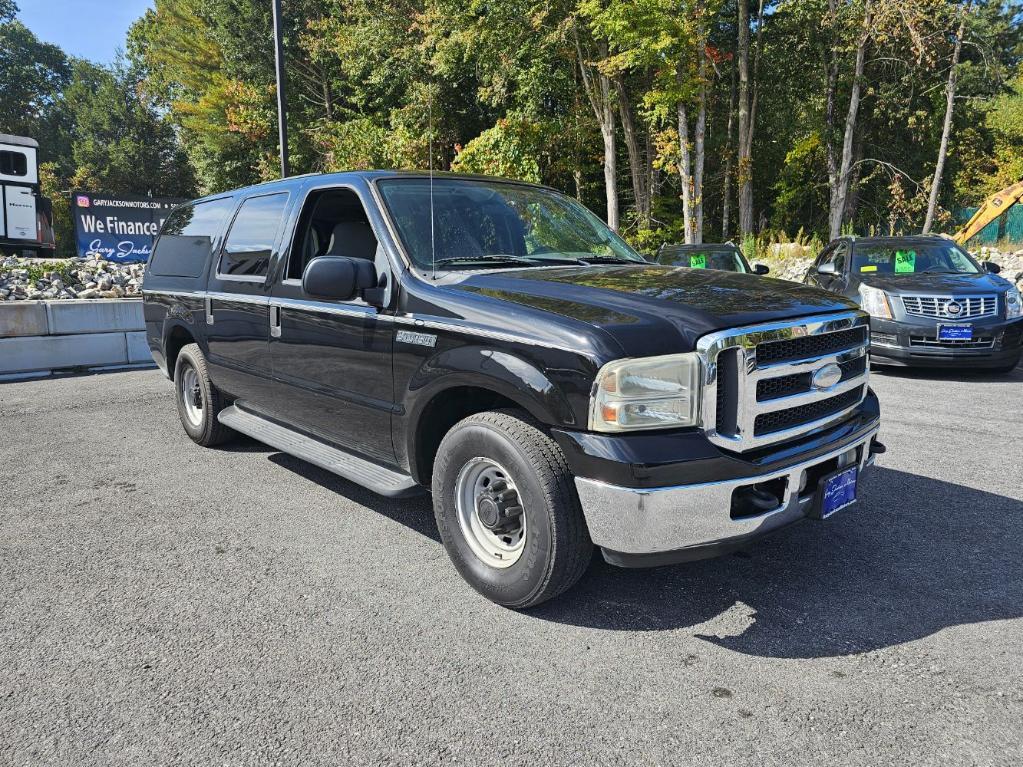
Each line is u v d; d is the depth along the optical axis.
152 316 6.32
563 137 26.36
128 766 2.28
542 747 2.33
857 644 2.92
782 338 2.96
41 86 70.00
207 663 2.85
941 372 9.09
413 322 3.49
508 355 3.06
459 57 25.39
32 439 6.35
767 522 2.94
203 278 5.44
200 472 5.36
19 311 9.51
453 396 3.53
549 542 2.97
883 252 10.12
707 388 2.80
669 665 2.80
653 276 3.57
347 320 3.91
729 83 30.27
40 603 3.36
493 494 3.22
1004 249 17.09
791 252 20.89
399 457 3.76
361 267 3.51
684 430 2.82
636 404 2.76
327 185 4.32
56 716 2.53
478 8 24.02
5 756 2.32
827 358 3.17
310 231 4.46
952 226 27.61
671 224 29.34
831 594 3.34
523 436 3.02
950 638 2.95
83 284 11.99
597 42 23.42
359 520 4.39
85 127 60.97
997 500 4.52
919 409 7.02
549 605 3.28
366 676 2.75
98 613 3.26
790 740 2.35
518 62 24.48
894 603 3.25
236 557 3.86
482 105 28.77
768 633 3.02
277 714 2.52
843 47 26.44
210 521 4.38
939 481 4.88
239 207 5.26
